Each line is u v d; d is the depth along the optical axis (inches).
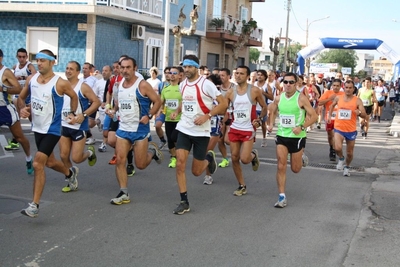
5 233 218.4
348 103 375.9
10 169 347.3
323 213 276.1
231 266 193.2
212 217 258.7
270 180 357.1
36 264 186.5
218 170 384.5
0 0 841.5
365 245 225.1
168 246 212.1
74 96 251.4
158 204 278.4
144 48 1016.2
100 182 324.8
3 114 314.3
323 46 1029.8
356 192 330.3
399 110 1284.4
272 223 252.8
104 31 888.9
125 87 269.9
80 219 243.6
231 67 1441.9
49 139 235.8
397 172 404.5
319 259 205.2
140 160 279.1
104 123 428.1
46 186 306.3
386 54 993.5
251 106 297.0
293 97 278.4
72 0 837.2
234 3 1438.2
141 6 945.5
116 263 190.7
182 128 262.8
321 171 401.1
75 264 188.1
